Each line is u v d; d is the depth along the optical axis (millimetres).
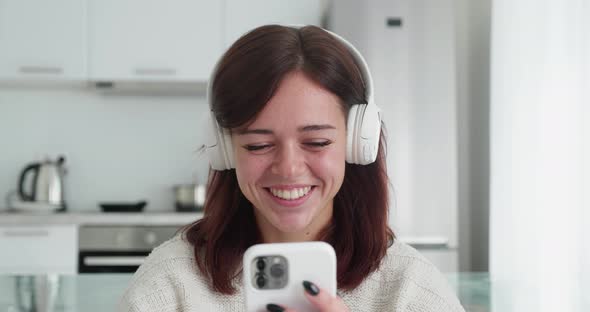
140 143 3580
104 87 3385
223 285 836
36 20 3223
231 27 3262
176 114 3596
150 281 837
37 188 3234
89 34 3246
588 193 2043
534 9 2432
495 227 2738
